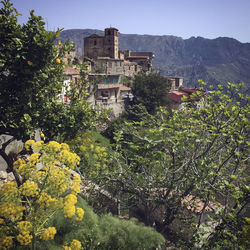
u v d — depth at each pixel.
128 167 9.72
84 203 8.08
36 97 7.49
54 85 8.34
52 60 7.98
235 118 8.09
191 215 8.68
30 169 4.39
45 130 8.06
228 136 8.18
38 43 6.93
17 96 7.19
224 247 6.43
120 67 52.53
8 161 7.11
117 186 9.73
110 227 7.04
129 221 7.66
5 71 7.33
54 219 6.30
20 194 4.26
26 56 7.09
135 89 38.72
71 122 8.00
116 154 9.70
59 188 4.46
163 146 9.10
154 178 9.34
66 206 4.30
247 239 5.53
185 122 9.11
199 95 8.98
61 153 4.66
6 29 6.88
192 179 8.57
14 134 7.04
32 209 4.32
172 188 9.07
